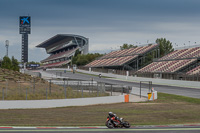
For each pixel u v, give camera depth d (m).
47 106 38.62
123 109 36.66
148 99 48.34
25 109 36.34
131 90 60.34
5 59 114.31
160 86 74.69
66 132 20.27
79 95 46.62
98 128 22.39
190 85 74.12
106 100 44.22
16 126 23.25
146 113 32.75
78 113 32.84
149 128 22.30
